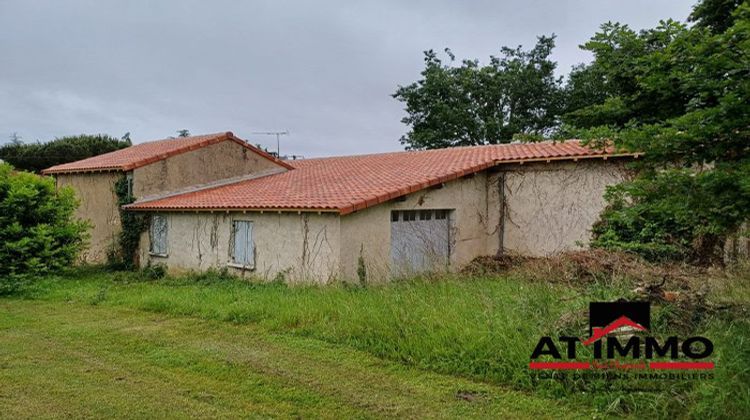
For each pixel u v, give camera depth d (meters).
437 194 13.62
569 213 13.89
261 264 12.78
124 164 16.17
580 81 31.48
